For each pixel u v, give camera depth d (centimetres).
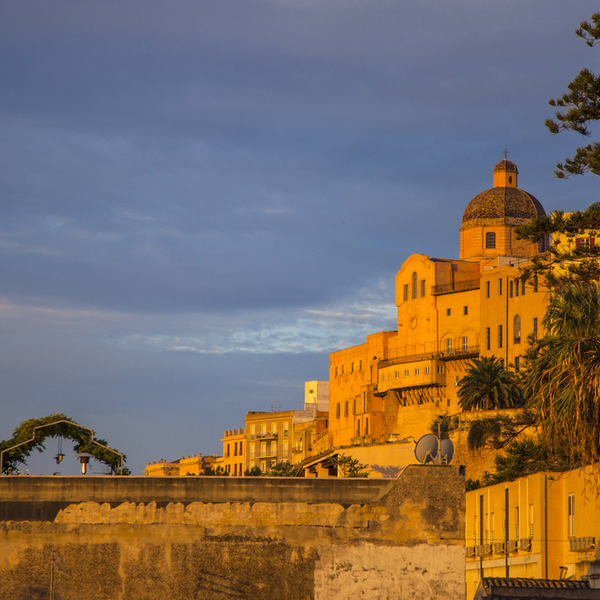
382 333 16112
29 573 2938
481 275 15275
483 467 9050
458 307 14775
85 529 2962
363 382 16625
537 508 4978
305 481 2988
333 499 2978
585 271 5225
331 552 2945
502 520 5616
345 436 17075
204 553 2948
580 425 3806
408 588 2925
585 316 3962
